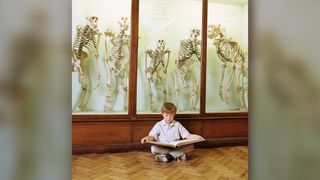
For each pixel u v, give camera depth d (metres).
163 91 4.30
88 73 3.98
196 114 4.39
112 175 2.89
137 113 4.15
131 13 4.11
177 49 4.37
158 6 4.27
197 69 4.46
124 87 4.12
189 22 4.42
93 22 3.98
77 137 3.87
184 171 3.08
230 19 4.63
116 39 4.08
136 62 4.14
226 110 4.61
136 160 3.56
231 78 4.65
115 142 4.02
